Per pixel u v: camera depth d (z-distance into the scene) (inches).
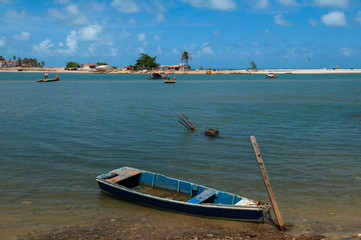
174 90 3100.4
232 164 748.6
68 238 432.5
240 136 1033.5
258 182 636.1
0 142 943.0
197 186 537.0
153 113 1533.0
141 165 746.2
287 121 1307.8
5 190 599.2
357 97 2314.2
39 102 1982.0
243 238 430.9
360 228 454.9
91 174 687.7
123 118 1382.9
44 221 482.6
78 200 559.5
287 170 701.3
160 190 579.2
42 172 695.7
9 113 1505.9
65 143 936.3
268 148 882.1
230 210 467.8
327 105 1844.2
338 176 660.7
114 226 468.1
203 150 868.0
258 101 2079.2
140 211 518.6
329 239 424.8
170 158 799.1
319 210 514.6
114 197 572.4
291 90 3090.6
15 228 459.8
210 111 1604.3
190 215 498.0
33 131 1101.1
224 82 4803.2
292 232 447.5
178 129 1150.3
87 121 1302.9
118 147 898.1
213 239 427.5
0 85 3779.5
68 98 2255.2
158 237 434.6
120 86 3722.9
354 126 1184.8
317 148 876.0
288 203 541.6
